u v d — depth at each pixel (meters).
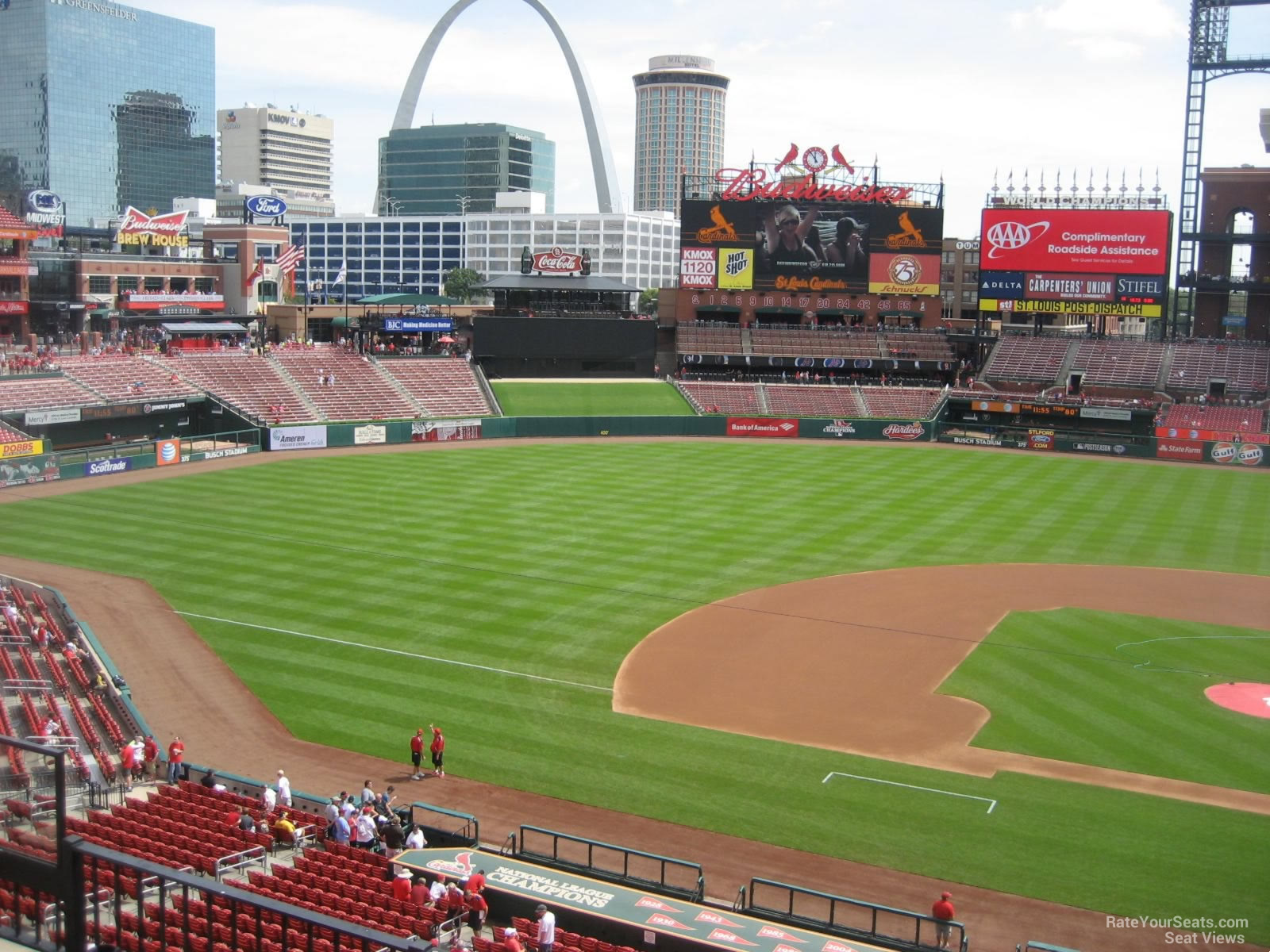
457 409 123.81
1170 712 46.50
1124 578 67.25
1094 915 31.61
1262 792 39.38
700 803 38.47
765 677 50.31
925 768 41.25
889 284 138.50
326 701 46.72
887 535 77.31
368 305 150.50
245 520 77.19
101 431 107.38
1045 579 66.75
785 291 139.25
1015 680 50.12
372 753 42.09
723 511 83.62
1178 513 86.69
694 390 133.38
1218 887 33.09
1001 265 133.62
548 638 54.72
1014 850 35.31
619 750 42.53
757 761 41.78
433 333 145.50
